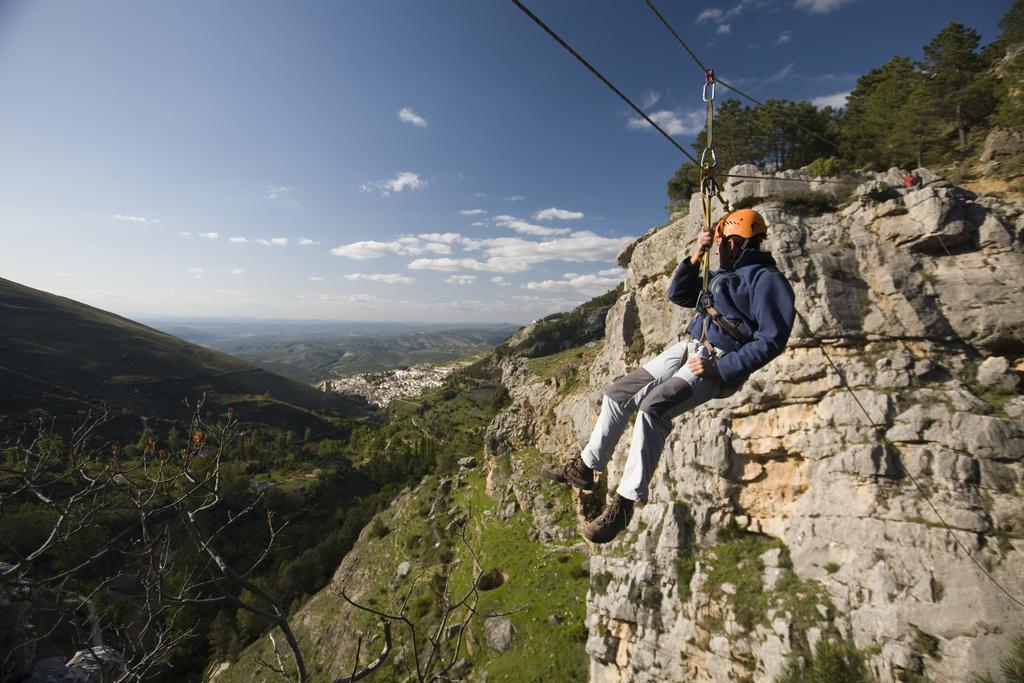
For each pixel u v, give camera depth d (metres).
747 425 16.50
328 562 69.56
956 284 14.94
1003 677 9.63
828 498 14.16
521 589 28.75
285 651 45.62
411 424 171.50
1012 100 30.27
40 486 6.14
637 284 27.41
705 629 14.87
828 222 17.72
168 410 142.88
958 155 31.73
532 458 44.03
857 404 14.45
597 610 18.38
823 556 13.70
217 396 168.62
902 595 11.84
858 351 15.21
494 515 39.19
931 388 13.95
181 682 44.75
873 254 16.23
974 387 13.77
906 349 14.73
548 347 179.75
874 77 47.28
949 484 12.51
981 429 12.69
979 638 10.58
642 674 15.91
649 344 25.45
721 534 16.44
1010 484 12.05
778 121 38.59
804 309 15.96
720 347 3.62
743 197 19.67
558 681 22.33
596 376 32.69
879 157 37.38
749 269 3.67
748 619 13.98
